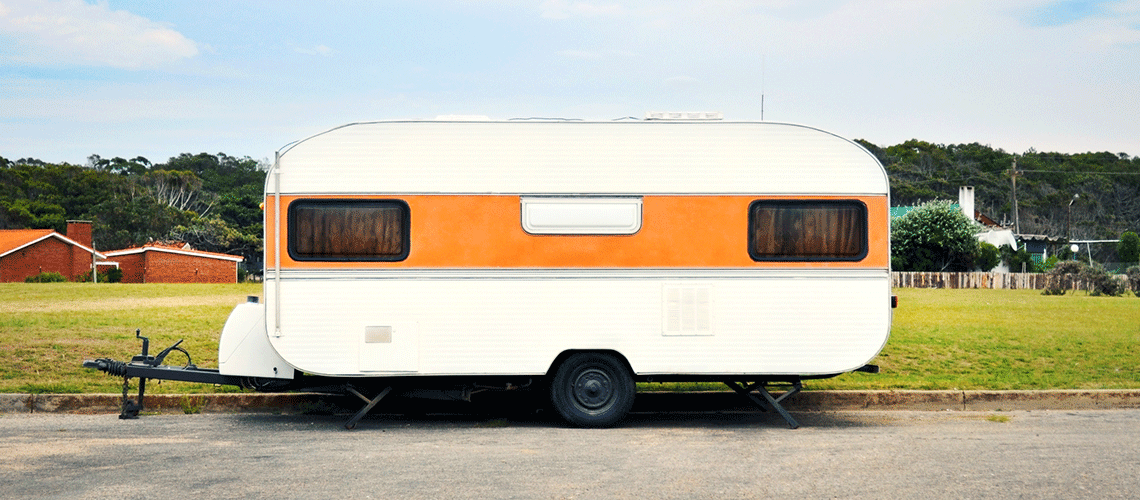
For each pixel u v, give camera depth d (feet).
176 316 51.96
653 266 27.17
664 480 20.15
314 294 26.58
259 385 27.96
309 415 29.94
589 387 27.30
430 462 21.95
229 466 21.35
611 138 27.37
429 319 26.78
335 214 26.71
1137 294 98.94
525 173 27.14
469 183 27.02
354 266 26.66
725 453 23.21
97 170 292.81
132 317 50.75
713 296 27.22
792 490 19.26
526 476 20.49
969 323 53.52
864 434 26.23
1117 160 321.93
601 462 22.02
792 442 24.84
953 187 279.49
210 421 28.25
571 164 27.25
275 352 26.91
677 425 27.99
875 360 38.14
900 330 48.26
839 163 27.50
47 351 37.01
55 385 30.83
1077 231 272.10
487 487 19.44
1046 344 42.98
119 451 23.04
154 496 18.48
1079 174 301.43
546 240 27.04
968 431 26.78
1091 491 19.34
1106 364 37.70
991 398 31.60
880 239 27.40
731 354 27.17
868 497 18.74
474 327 26.86
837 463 21.99
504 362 26.86
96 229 211.20
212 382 27.76
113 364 27.91
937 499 18.63
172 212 220.64
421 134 27.04
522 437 25.61
